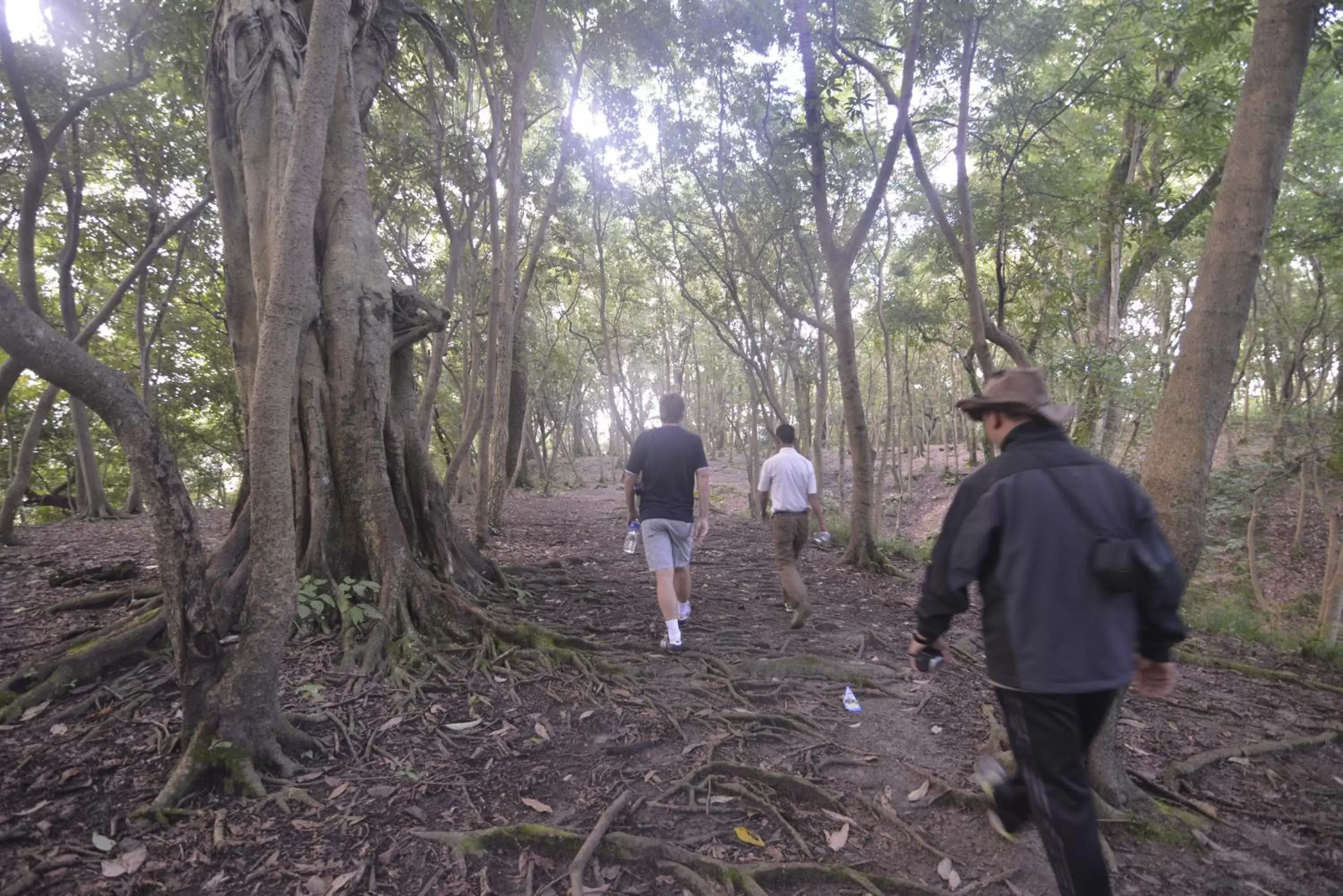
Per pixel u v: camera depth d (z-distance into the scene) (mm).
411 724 3703
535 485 23500
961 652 5348
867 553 9180
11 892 2311
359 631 4688
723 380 36656
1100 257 11758
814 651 5309
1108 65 8805
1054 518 2111
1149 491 3309
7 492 8953
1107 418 11750
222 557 4785
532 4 9766
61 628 4828
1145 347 12641
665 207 14336
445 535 5832
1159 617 2047
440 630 4836
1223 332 3195
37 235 14016
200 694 3143
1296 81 3281
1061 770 2061
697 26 10500
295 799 2926
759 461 24625
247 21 5340
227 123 5578
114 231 12758
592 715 3910
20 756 3139
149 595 5453
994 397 2365
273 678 3197
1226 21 5699
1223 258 3232
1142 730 4227
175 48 8305
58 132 8789
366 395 5215
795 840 2879
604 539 11367
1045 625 2068
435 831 2793
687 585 5492
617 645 5000
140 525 11406
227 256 5539
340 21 3129
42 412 9273
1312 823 3229
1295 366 16312
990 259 12406
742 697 4289
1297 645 6957
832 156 11359
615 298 24078
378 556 4996
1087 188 10469
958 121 7715
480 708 3932
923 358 27906
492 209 9547
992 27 8438
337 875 2514
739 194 13367
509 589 6160
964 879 2695
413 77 10867
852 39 8859
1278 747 4059
